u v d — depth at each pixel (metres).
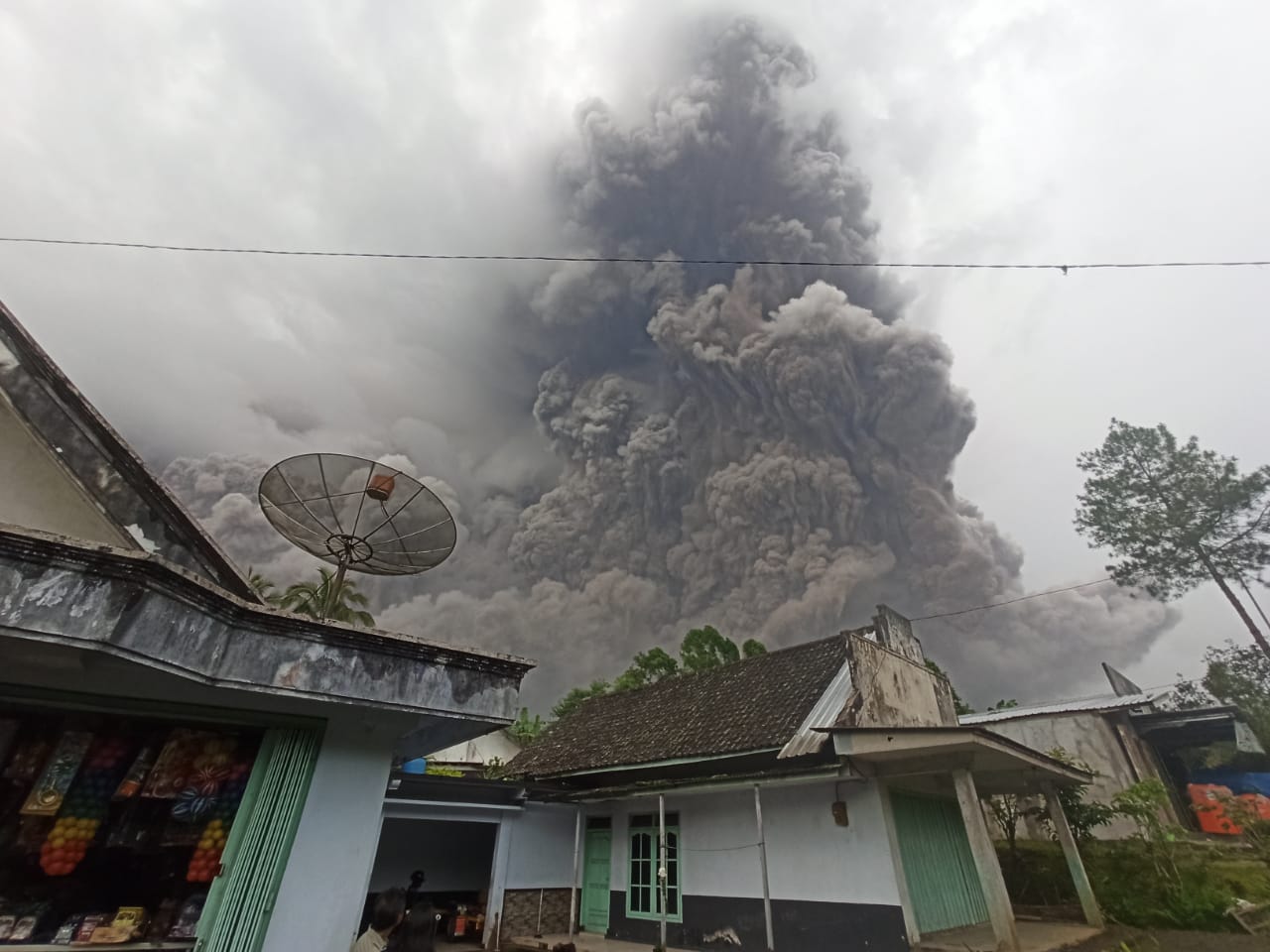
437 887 12.52
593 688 34.56
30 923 3.32
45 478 3.75
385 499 5.57
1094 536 22.00
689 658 30.39
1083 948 7.89
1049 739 17.78
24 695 3.20
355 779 3.86
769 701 10.85
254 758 3.83
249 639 3.27
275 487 5.23
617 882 11.19
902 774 8.16
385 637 3.69
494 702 4.05
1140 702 17.62
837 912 8.09
